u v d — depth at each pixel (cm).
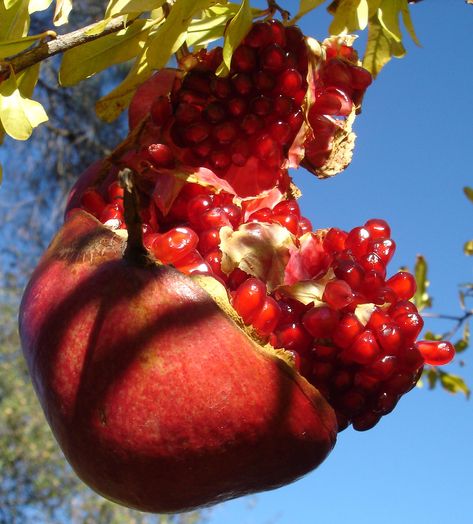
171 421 19
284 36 25
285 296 23
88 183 26
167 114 26
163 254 21
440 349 25
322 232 25
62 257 21
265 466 20
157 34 25
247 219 26
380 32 32
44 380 20
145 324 19
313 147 28
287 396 20
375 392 24
